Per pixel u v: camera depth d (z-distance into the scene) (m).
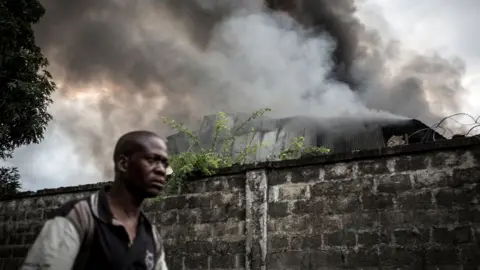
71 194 8.96
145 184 1.88
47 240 1.70
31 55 12.20
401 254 5.88
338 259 6.21
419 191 6.02
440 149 6.03
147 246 1.91
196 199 7.55
